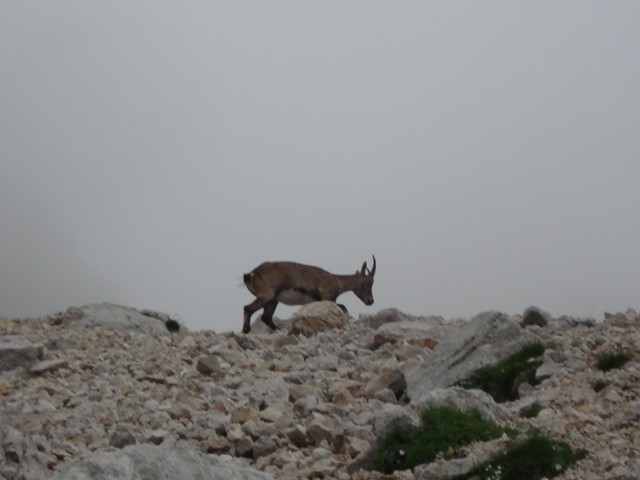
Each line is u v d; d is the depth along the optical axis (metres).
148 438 25.81
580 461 20.19
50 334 40.84
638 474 18.42
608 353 28.58
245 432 26.16
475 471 20.41
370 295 63.41
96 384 32.50
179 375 33.88
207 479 18.12
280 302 55.34
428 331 37.78
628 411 22.75
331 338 39.91
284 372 34.25
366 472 22.06
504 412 24.16
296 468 23.30
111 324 43.62
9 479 20.80
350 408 28.36
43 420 27.50
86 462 17.59
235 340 39.31
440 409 23.12
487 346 30.20
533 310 35.75
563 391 26.58
